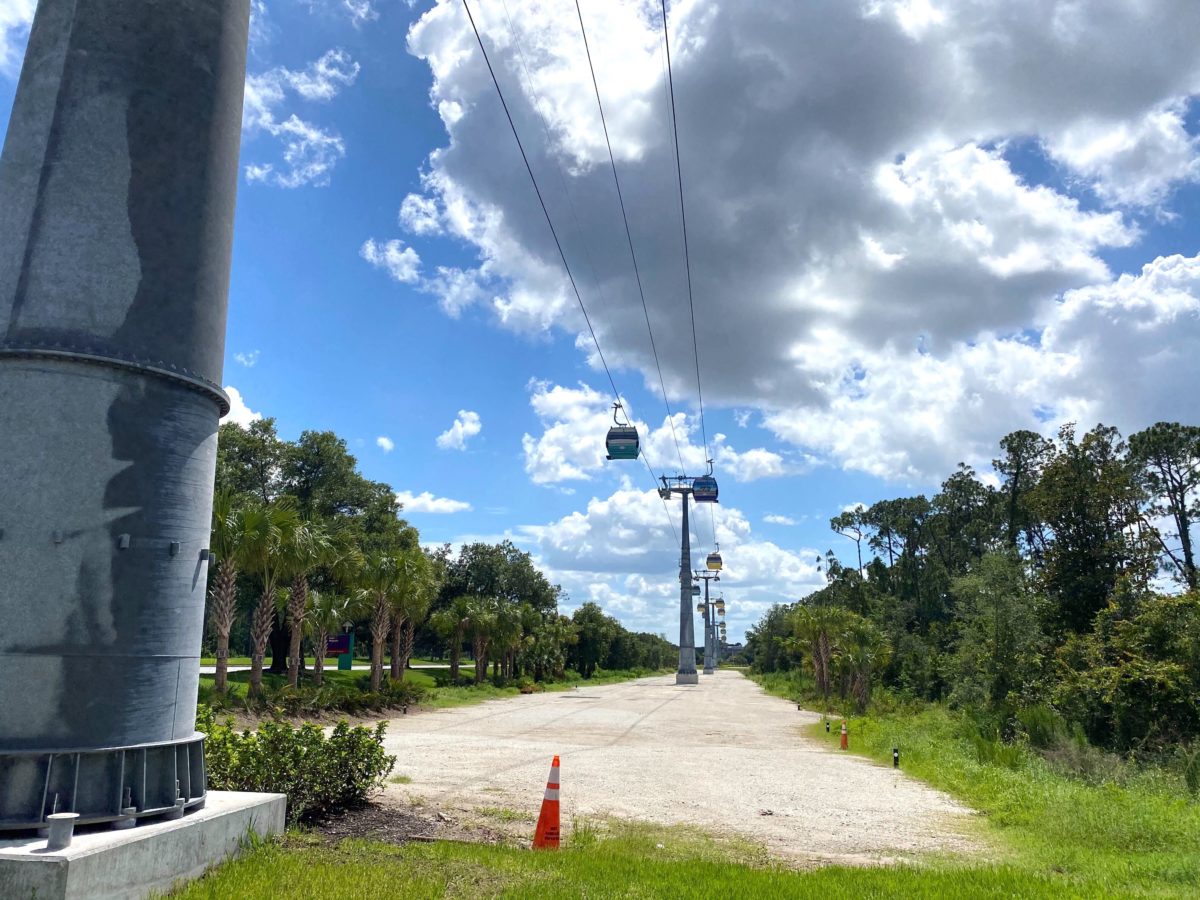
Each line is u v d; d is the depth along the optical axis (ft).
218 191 26.84
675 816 45.98
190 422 25.14
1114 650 101.55
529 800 48.34
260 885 21.62
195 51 26.48
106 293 23.67
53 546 22.06
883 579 294.46
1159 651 91.09
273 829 27.71
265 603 102.94
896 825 45.93
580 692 231.09
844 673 183.32
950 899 26.25
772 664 426.10
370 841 30.30
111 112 24.61
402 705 131.64
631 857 32.12
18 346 22.74
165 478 24.20
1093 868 34.32
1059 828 41.93
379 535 191.11
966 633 127.44
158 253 24.76
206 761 31.01
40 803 20.70
